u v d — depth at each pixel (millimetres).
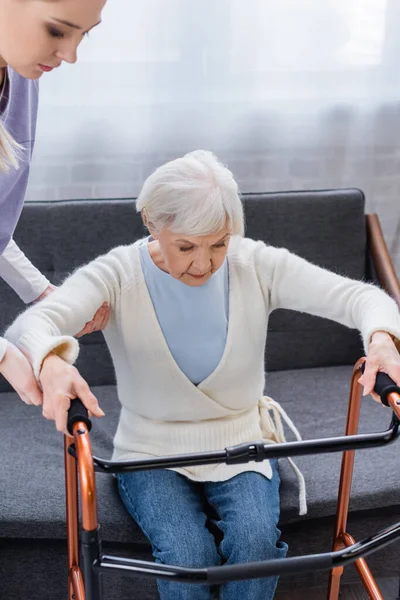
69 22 1076
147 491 1479
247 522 1401
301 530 1664
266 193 2205
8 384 2127
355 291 1455
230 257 1536
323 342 2250
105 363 2156
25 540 1607
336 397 2055
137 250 1521
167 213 1317
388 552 1763
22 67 1143
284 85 2336
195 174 1319
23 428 1913
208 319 1481
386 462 1744
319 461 1746
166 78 2271
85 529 1035
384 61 2359
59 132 2270
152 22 2209
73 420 1102
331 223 2209
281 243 2188
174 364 1473
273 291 1542
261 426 1612
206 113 2326
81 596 1354
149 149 2330
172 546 1372
